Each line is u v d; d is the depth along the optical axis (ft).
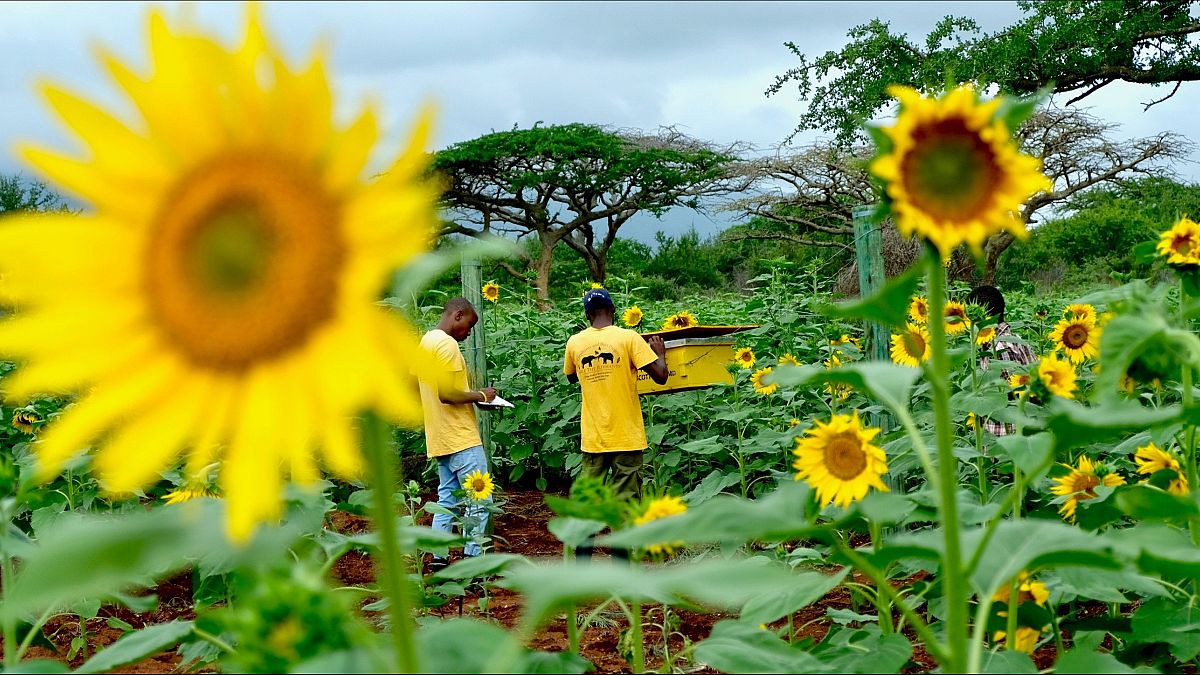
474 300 27.25
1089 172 103.86
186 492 10.38
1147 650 9.71
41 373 4.09
